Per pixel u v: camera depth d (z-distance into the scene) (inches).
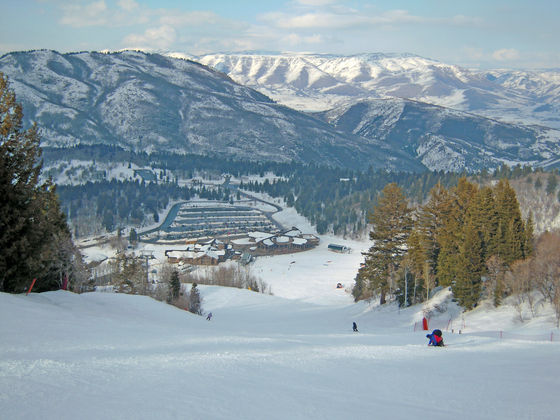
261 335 1202.0
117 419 283.1
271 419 317.4
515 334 1542.8
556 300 1782.7
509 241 2348.7
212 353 642.2
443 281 2620.6
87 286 2667.3
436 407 400.2
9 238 1136.8
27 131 1279.5
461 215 2869.1
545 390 487.2
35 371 409.7
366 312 2906.0
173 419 293.0
